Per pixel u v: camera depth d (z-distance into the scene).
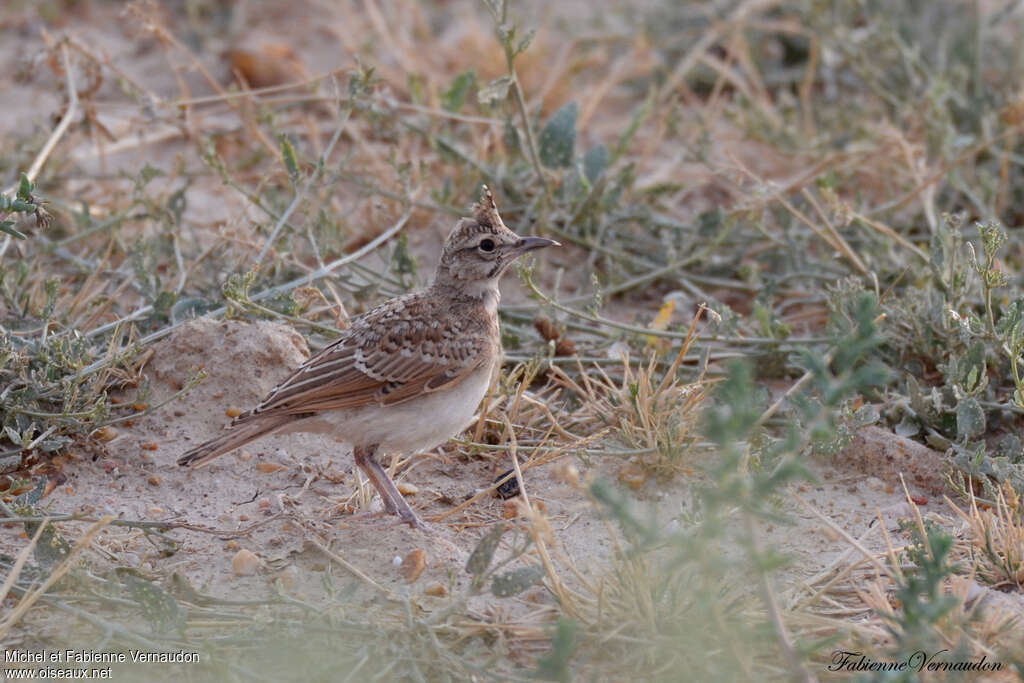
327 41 21.73
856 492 11.03
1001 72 19.20
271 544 9.99
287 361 11.98
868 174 17.16
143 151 17.84
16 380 11.11
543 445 11.52
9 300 12.61
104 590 9.12
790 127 17.80
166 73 20.52
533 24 22.22
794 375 13.24
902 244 13.84
